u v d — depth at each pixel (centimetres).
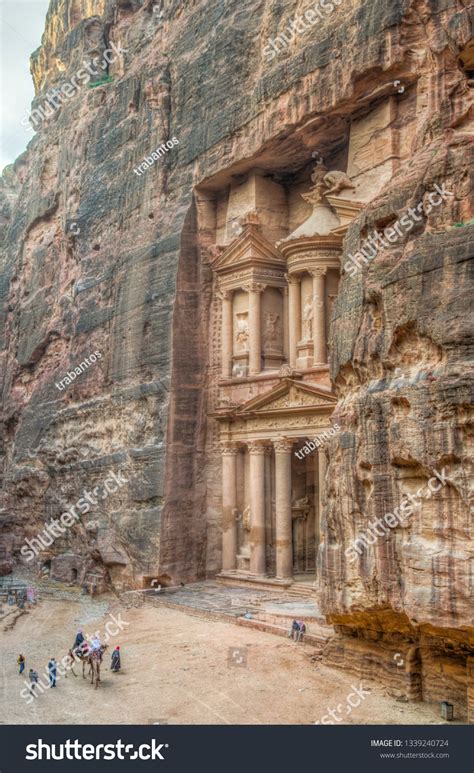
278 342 4397
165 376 4384
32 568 5975
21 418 6438
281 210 4478
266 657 2786
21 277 7175
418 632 2262
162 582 4238
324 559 2522
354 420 2364
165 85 4950
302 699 2334
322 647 2791
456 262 2069
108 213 5362
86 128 6050
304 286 4141
